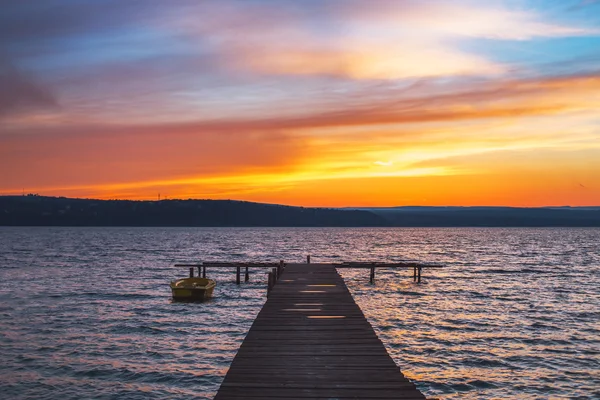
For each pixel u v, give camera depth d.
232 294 34.59
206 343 20.70
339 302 17.09
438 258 72.94
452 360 18.28
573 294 35.12
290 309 15.71
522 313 27.47
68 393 14.98
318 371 9.21
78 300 31.69
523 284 41.16
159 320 25.28
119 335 21.97
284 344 11.20
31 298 32.53
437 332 22.64
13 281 42.22
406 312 27.67
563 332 22.70
